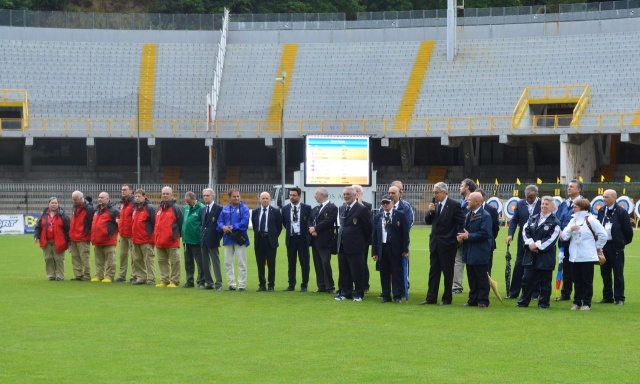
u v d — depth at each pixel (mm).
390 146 61062
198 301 20125
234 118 62031
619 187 52062
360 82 64188
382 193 54156
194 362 13281
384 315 17844
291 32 68625
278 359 13484
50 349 14242
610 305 19453
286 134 59719
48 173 62781
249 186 55875
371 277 26234
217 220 22453
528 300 19047
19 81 63719
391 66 65250
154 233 23578
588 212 18656
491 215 19688
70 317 17578
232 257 22500
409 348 14336
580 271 18641
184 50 67625
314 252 22078
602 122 56750
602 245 18516
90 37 67625
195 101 63656
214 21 69312
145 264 24156
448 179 62250
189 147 66438
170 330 16031
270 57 67062
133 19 68625
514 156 64125
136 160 66000
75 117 61781
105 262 25094
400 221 19672
